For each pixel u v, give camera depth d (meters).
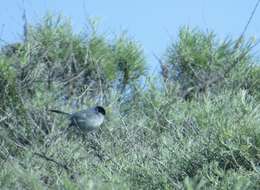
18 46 17.19
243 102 13.32
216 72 17.86
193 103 15.22
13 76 16.08
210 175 11.65
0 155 13.61
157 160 12.59
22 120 15.09
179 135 13.06
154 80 16.81
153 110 15.64
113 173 12.18
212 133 12.79
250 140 12.54
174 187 12.05
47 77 16.78
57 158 13.01
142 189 12.23
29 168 12.22
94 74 17.56
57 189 11.35
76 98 16.39
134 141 13.85
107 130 15.23
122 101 16.50
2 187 11.44
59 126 15.39
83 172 12.40
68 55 17.64
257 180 11.68
